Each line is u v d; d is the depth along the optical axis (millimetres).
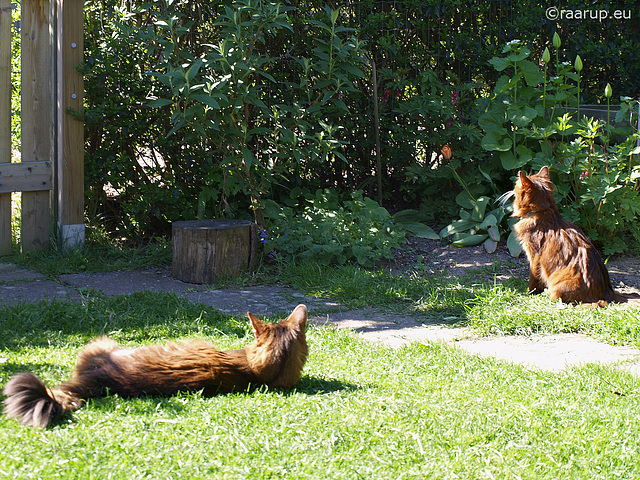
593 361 5078
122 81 8172
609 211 8141
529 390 4273
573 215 8141
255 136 9359
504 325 5945
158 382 3771
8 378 4004
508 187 9523
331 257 7879
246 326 5637
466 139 9641
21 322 5355
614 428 3686
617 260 8312
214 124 7316
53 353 4641
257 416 3594
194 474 2990
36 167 8016
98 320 5574
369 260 7941
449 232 8945
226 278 7391
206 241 7305
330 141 7945
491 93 9727
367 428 3529
